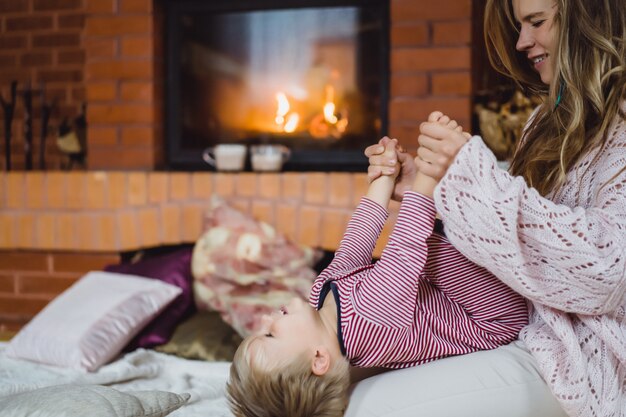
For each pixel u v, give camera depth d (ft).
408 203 4.51
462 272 4.71
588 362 4.29
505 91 9.57
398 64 10.05
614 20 4.32
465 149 4.07
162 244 10.57
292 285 9.05
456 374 4.43
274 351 4.46
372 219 5.12
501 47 5.13
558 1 4.39
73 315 7.92
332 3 10.64
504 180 4.05
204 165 11.11
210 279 9.07
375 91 10.66
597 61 4.28
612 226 4.02
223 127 11.19
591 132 4.37
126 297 8.21
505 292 4.72
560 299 4.14
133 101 10.85
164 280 8.93
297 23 10.88
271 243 9.36
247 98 11.10
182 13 11.07
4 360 7.70
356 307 4.52
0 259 11.11
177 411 6.02
